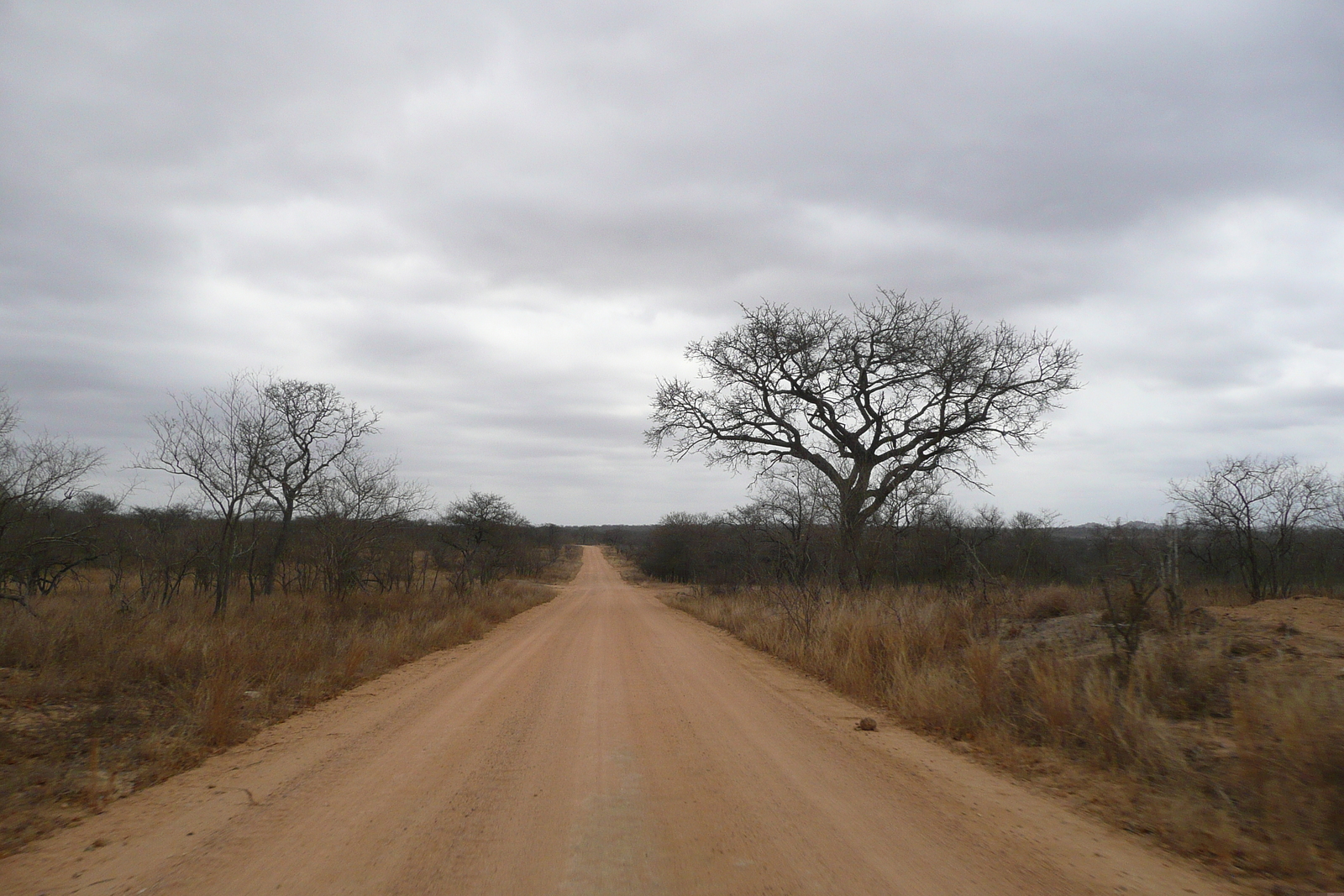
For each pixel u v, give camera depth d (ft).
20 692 29.09
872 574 87.97
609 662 47.52
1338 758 16.84
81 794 19.36
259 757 23.65
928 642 38.34
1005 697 27.50
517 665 46.19
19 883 13.82
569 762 22.50
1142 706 23.49
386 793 19.49
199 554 69.77
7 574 50.52
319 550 77.87
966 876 14.06
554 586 218.59
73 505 65.82
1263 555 65.41
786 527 105.70
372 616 68.49
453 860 14.84
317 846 15.62
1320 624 34.12
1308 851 14.46
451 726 27.96
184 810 18.19
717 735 26.35
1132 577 32.27
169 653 36.63
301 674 38.17
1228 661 27.86
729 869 14.38
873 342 96.73
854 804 18.48
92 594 71.77
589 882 13.78
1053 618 43.65
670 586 222.69
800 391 102.63
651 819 17.38
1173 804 17.11
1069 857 15.07
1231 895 13.25
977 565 54.75
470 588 103.81
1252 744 18.31
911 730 27.53
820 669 41.47
